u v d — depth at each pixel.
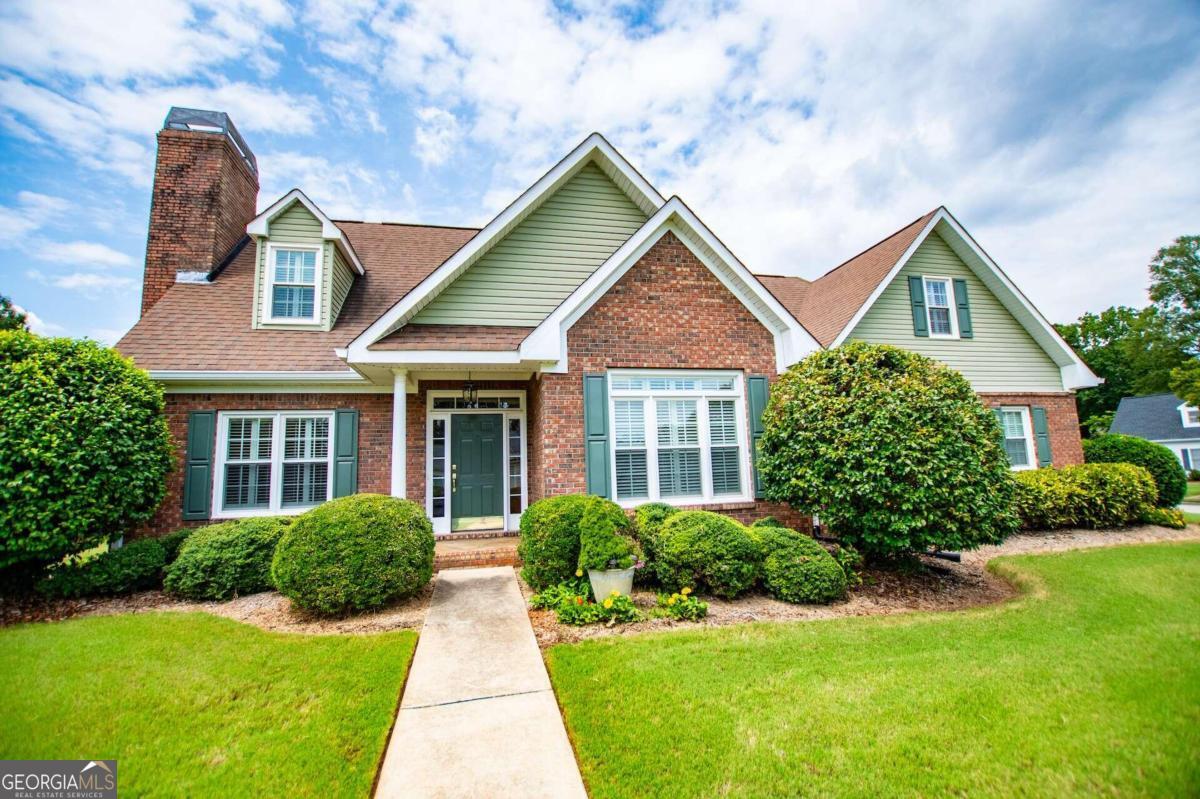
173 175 11.34
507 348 8.07
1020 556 8.58
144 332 9.41
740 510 8.56
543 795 2.89
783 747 3.24
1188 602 6.05
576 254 9.91
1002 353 12.91
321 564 5.67
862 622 5.59
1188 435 32.28
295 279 10.29
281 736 3.41
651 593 6.65
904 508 6.54
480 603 6.21
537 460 8.77
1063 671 4.22
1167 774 2.92
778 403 8.02
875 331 12.04
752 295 8.96
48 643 4.91
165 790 2.89
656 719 3.58
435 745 3.37
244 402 9.21
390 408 9.80
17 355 6.72
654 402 8.58
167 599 6.64
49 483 6.34
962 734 3.35
